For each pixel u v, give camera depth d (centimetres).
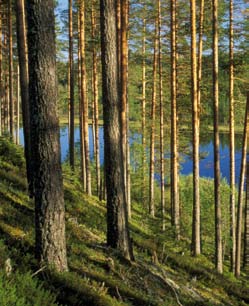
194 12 1811
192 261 1449
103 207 1883
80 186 2075
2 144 1446
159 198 3578
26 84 1153
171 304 816
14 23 2867
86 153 2242
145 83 2888
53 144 659
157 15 2462
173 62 2031
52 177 662
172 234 1823
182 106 2495
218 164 1792
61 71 3453
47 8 641
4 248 652
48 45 645
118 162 905
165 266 1161
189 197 3281
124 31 1612
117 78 902
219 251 1798
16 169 1312
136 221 2075
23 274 596
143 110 3011
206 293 1161
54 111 658
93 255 858
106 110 897
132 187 3291
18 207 948
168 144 3328
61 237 679
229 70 1989
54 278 642
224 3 1962
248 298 1337
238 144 4066
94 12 2331
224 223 2886
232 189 2152
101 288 711
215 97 1781
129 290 771
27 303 504
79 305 617
